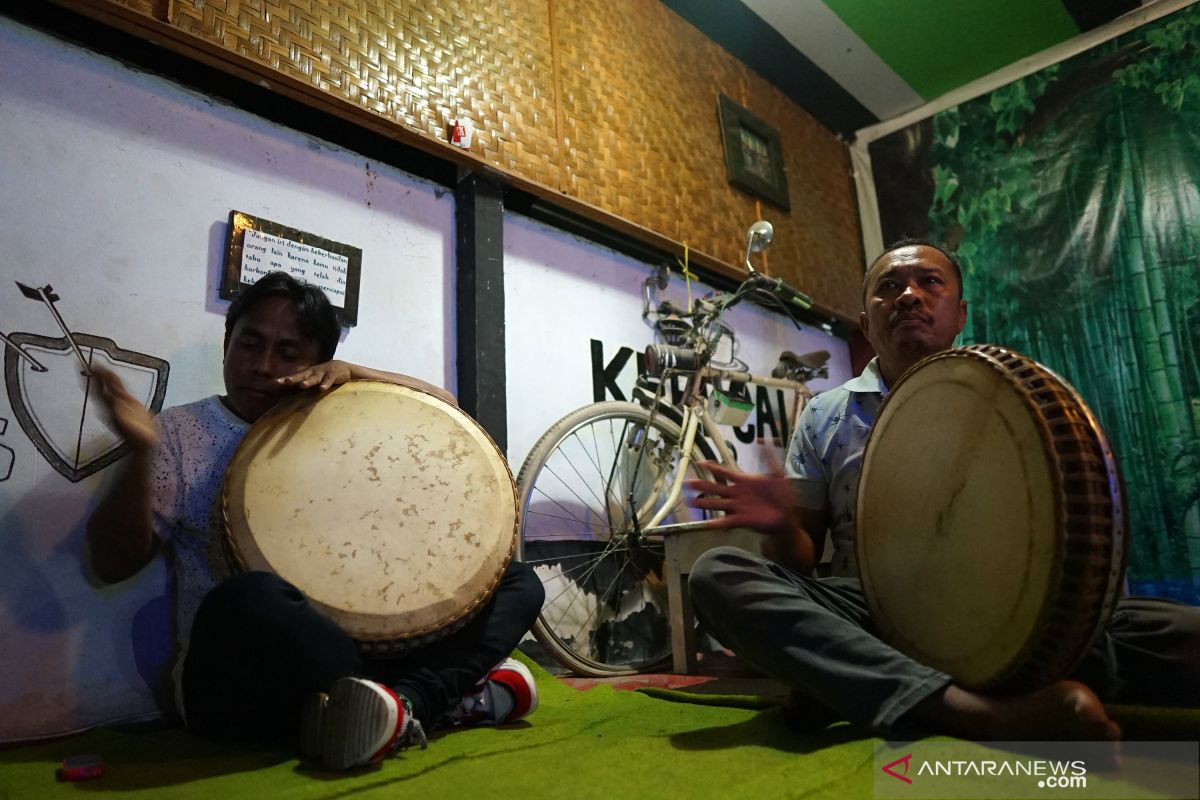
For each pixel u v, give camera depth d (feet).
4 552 5.02
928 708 3.37
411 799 3.12
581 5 10.12
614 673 7.82
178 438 5.40
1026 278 12.51
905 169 14.30
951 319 5.49
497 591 4.96
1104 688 3.98
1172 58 11.50
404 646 4.19
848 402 5.49
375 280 7.46
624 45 10.69
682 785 3.17
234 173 6.64
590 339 9.58
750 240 9.58
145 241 5.99
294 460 4.58
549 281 9.27
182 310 6.09
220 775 3.63
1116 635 4.12
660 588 9.53
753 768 3.34
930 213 13.85
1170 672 3.96
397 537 4.49
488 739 4.32
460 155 7.84
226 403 5.68
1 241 5.28
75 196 5.68
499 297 8.17
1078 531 3.04
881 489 4.21
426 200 8.08
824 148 14.64
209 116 6.57
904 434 4.11
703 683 6.94
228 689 3.92
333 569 4.23
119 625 5.39
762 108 13.29
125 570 4.90
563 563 8.70
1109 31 12.12
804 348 13.30
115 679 5.32
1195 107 11.21
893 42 12.64
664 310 10.04
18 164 5.45
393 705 3.62
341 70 7.06
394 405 5.11
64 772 3.69
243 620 3.79
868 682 3.46
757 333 12.34
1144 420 11.12
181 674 4.70
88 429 5.46
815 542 5.33
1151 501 10.89
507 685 4.87
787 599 3.91
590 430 9.32
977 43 12.64
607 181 9.79
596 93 9.99
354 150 7.62
